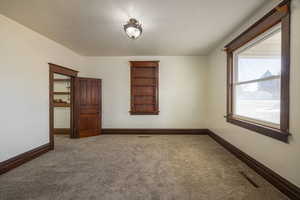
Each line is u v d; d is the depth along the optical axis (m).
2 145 2.40
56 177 2.26
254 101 2.65
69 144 3.88
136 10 2.31
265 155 2.20
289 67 1.80
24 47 2.80
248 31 2.54
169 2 2.11
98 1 2.08
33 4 2.14
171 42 3.72
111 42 3.71
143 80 4.98
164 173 2.38
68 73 4.12
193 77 4.93
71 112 4.45
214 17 2.53
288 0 1.76
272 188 1.97
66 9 2.27
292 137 1.77
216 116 4.11
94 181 2.16
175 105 4.95
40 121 3.16
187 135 4.81
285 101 1.84
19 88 2.70
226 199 1.77
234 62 3.21
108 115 5.00
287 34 1.80
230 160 2.85
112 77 4.98
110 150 3.43
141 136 4.69
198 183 2.10
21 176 2.29
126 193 1.88
